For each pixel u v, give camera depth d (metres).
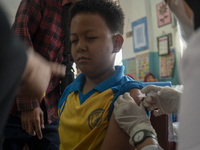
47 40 1.09
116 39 0.74
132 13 4.46
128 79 0.79
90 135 0.65
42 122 1.00
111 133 0.63
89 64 0.70
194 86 0.32
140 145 0.56
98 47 0.68
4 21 0.29
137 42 4.41
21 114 0.98
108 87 0.72
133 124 0.61
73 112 0.73
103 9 0.71
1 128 0.35
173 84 3.83
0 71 0.29
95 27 0.68
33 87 0.41
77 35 0.70
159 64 4.08
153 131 0.59
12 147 1.04
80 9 0.70
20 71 0.33
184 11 0.44
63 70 0.49
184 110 0.33
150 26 4.18
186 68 0.34
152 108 0.67
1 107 0.32
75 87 0.79
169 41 3.86
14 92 0.35
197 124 0.31
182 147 0.32
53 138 1.12
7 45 0.29
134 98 0.68
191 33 0.47
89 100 0.72
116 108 0.64
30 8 1.03
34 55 0.42
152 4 4.13
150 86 0.73
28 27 1.04
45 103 1.07
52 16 1.10
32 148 1.11
